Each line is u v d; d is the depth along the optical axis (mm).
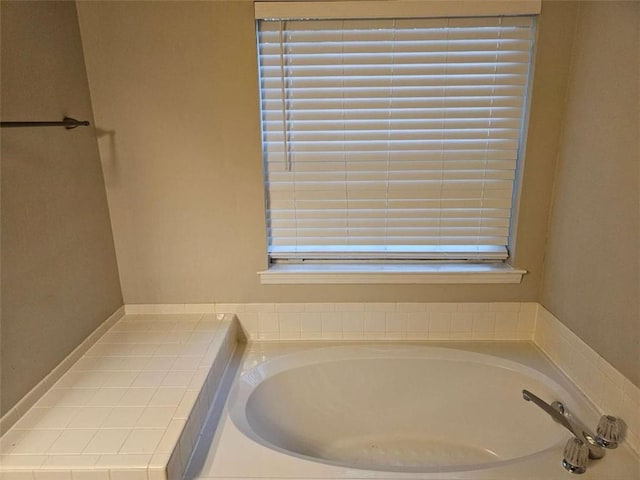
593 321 1446
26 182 1276
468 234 1828
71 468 1059
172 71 1624
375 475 1191
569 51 1561
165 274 1852
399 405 1836
